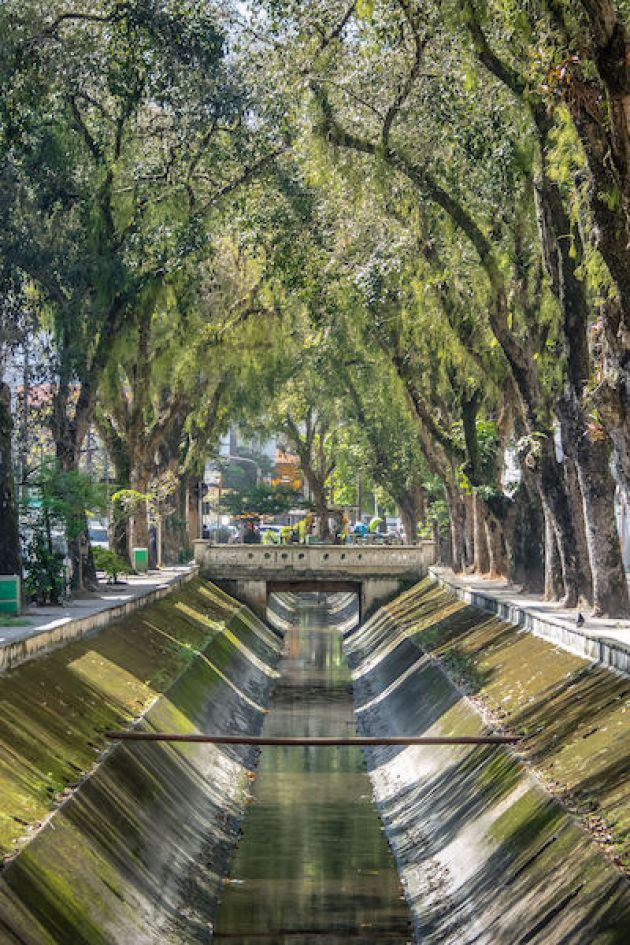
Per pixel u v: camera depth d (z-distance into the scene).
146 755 27.66
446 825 26.41
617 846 18.45
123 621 39.69
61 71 41.47
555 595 41.84
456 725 31.86
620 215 22.83
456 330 43.59
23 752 21.80
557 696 27.41
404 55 35.31
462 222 36.97
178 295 52.50
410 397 55.41
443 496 76.81
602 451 34.47
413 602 60.50
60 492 41.28
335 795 33.25
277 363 65.75
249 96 44.19
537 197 32.12
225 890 24.75
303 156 39.62
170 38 41.94
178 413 62.34
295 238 43.53
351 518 122.50
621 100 21.52
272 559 68.50
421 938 21.92
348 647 65.50
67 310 45.62
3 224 43.78
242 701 44.19
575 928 17.28
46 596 40.53
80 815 21.12
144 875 21.86
